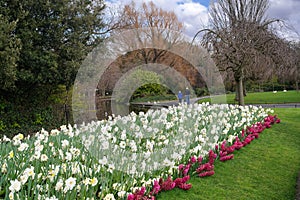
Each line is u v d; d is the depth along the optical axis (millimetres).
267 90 26219
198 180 3475
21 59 7824
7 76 6969
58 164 2951
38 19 8414
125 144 3539
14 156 3145
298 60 11391
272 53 10016
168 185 3072
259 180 3637
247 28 10102
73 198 2334
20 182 2270
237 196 3137
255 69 10375
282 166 4191
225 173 3766
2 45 6777
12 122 8508
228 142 4891
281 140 5707
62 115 9500
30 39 8117
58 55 8414
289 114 9211
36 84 8898
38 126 8938
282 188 3447
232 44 9742
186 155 3816
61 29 8422
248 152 4742
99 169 2834
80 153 3377
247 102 18000
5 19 7074
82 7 9117
